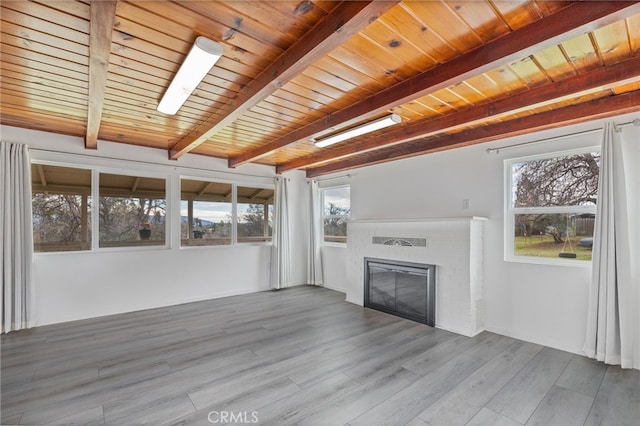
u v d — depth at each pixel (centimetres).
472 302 352
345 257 568
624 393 232
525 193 349
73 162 403
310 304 484
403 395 230
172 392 233
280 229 592
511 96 263
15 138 365
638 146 270
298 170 629
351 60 208
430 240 391
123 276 437
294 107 295
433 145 396
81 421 199
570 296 307
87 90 261
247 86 247
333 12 160
